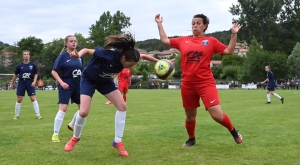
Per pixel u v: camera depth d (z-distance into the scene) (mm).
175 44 5625
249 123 8562
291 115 10578
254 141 6047
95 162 4574
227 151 5254
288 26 75750
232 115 10586
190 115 5586
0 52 89750
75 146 5633
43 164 4449
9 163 4484
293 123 8562
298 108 13320
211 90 5238
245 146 5621
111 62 4805
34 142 5984
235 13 73125
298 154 5020
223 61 86438
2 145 5684
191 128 5641
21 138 6371
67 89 6457
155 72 5484
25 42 87250
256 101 18078
